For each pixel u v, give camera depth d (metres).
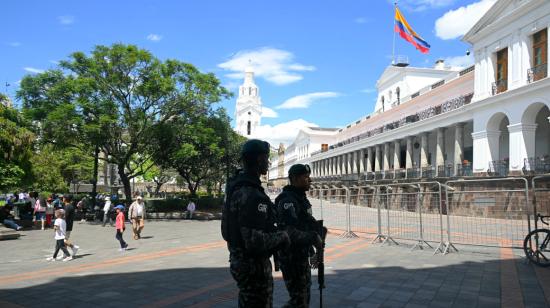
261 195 2.78
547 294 6.04
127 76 22.75
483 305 5.49
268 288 2.87
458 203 11.19
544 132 26.31
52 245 13.38
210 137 25.19
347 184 45.31
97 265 9.22
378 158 47.28
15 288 6.71
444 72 48.19
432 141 40.56
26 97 21.77
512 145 23.95
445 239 11.44
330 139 83.06
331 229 15.65
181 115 25.27
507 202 10.23
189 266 8.79
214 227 19.80
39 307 5.54
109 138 22.86
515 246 9.56
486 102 26.06
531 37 23.41
